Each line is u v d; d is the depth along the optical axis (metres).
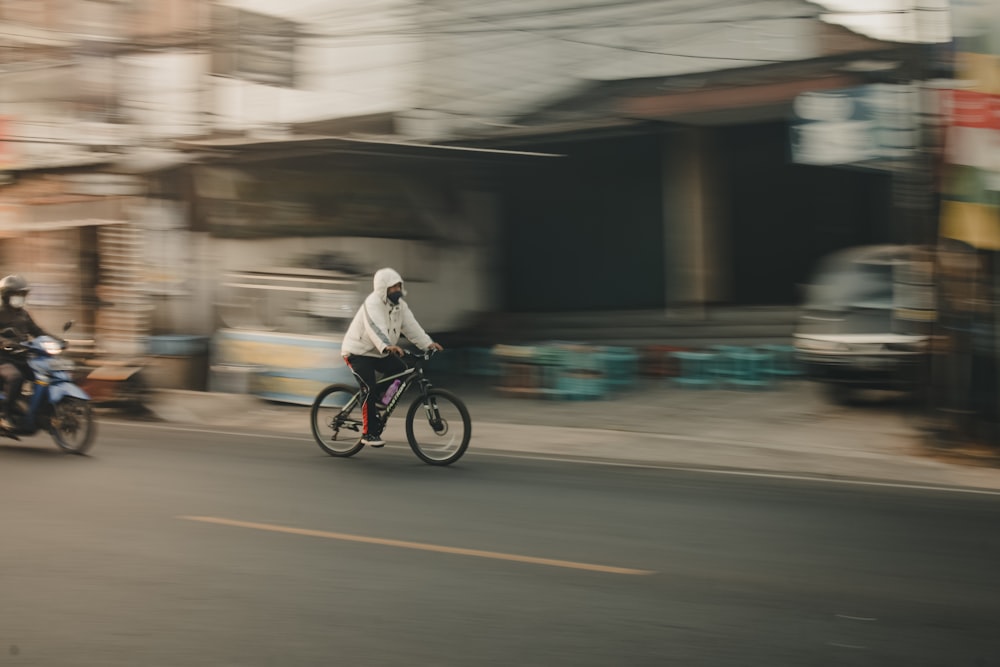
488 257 20.38
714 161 18.75
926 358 11.39
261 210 16.69
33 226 17.62
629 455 10.90
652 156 19.16
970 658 4.56
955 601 5.43
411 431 9.88
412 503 7.93
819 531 7.09
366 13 18.02
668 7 17.66
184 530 6.90
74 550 6.35
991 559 6.35
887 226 17.62
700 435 12.09
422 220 19.08
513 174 20.20
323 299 15.00
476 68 18.38
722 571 5.99
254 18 18.69
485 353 18.03
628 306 19.53
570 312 20.03
